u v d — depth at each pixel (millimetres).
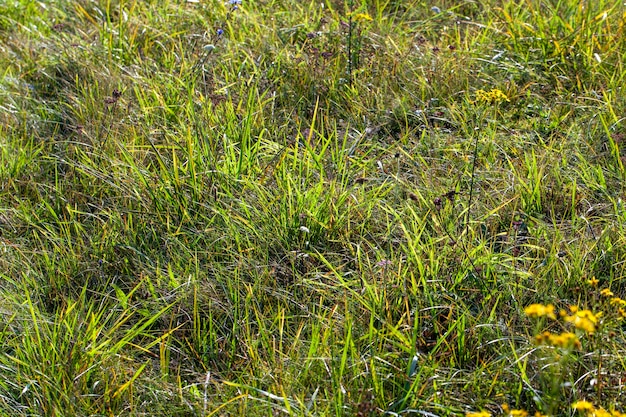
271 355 3117
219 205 3941
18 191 4281
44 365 3041
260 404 2918
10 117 4895
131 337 3197
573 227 3643
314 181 4148
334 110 4781
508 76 4867
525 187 3902
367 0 5766
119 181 4117
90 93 4871
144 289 3570
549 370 2928
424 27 5520
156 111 4703
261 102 4738
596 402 2822
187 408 2941
